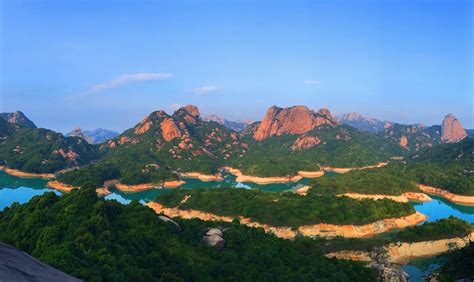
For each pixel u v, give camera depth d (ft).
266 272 206.18
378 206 439.22
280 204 446.19
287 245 265.34
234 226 284.61
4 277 76.13
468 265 254.68
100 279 147.43
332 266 227.20
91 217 220.84
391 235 393.50
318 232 397.39
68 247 169.99
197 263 203.10
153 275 180.14
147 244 211.82
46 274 90.63
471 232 348.59
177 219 280.92
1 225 228.02
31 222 211.41
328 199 458.50
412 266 296.71
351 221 408.05
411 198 606.96
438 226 348.38
